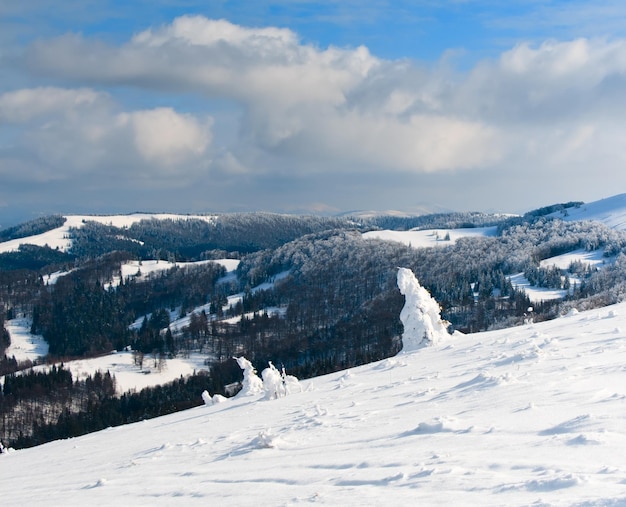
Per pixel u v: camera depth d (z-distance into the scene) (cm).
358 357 12319
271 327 17962
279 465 1282
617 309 3388
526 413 1295
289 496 1005
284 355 15262
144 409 11000
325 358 13288
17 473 2220
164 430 2683
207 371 14238
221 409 3195
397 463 1075
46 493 1523
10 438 10100
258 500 1020
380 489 938
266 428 1959
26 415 11094
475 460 993
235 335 17288
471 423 1292
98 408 11019
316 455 1316
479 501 792
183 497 1161
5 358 16262
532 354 2223
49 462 2395
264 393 3334
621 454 902
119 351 16500
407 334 3906
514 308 14962
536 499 756
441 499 828
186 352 15875
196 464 1540
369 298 19788
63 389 12269
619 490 734
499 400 1520
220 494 1119
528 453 986
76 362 15000
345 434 1520
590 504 695
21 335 19462
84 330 18900
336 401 2288
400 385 2339
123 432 3089
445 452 1085
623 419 1089
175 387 12319
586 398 1342
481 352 2814
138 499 1216
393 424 1523
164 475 1452
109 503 1227
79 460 2239
